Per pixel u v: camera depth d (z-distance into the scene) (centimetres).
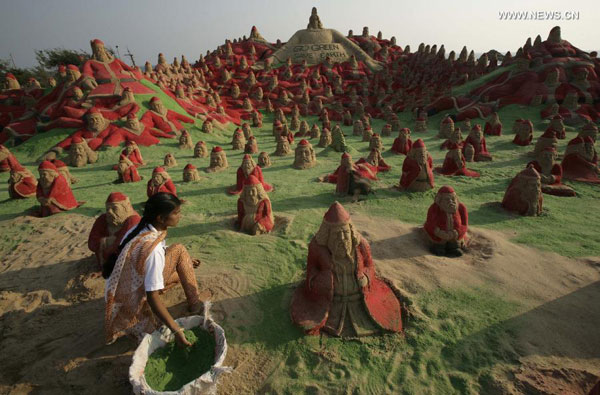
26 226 935
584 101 2456
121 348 454
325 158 1755
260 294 576
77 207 1080
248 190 819
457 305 543
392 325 494
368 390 409
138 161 1742
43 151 1980
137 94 2331
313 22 4703
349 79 4272
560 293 565
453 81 3522
